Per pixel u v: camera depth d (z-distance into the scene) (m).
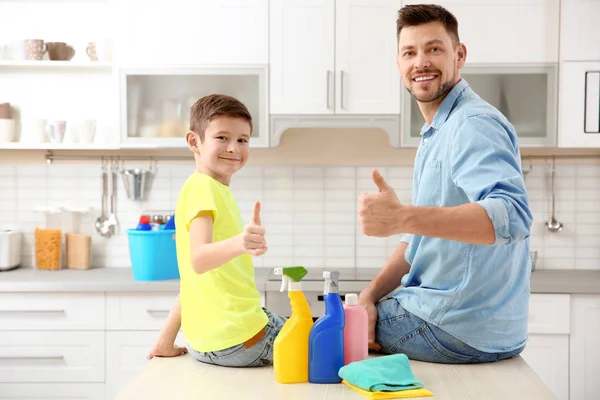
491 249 1.87
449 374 1.88
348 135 3.90
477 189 1.70
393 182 3.89
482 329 1.93
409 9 1.97
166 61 3.55
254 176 3.91
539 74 3.51
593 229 3.85
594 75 3.49
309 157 3.91
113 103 3.88
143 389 1.76
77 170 3.93
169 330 2.10
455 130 1.82
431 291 1.94
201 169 1.99
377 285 2.19
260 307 1.98
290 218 3.91
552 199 3.85
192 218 1.81
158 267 3.47
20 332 3.42
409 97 3.53
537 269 3.86
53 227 3.87
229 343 1.91
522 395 1.70
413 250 2.06
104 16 3.90
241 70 3.55
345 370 1.76
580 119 3.50
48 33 3.91
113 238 3.94
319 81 3.54
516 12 3.49
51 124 3.67
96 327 3.42
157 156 3.91
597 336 3.33
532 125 3.52
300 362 1.81
